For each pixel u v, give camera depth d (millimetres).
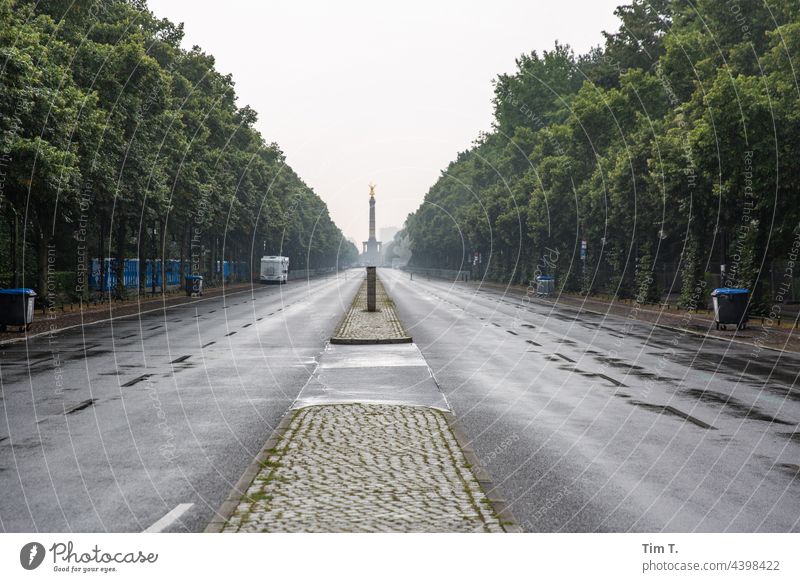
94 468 7957
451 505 6367
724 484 7363
